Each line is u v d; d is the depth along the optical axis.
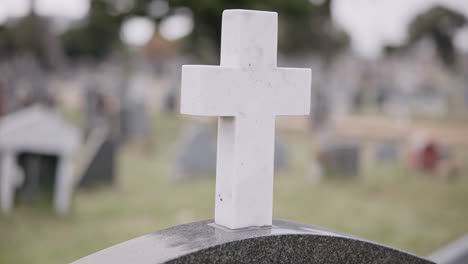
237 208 2.46
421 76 37.00
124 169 11.32
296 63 44.12
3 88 17.80
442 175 11.78
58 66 45.34
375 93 31.11
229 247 2.27
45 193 7.88
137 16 23.33
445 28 49.81
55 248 6.23
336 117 22.11
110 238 6.67
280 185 10.32
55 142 7.68
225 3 21.80
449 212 8.74
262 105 2.48
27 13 44.38
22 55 44.78
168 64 50.72
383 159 13.66
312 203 8.95
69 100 28.25
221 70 2.37
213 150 10.91
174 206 8.35
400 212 8.62
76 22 52.53
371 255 2.60
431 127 21.22
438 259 5.41
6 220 7.26
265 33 2.46
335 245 2.50
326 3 24.78
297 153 14.59
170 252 2.19
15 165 7.70
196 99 2.37
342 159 10.91
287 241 2.40
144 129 15.40
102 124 15.16
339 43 50.59
